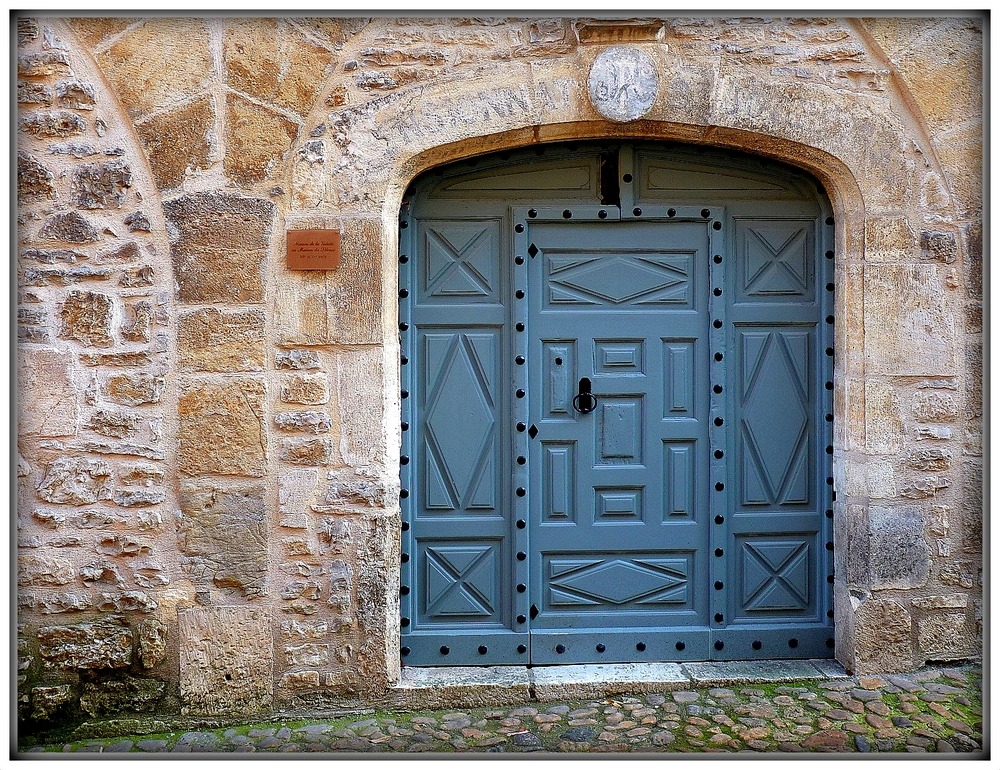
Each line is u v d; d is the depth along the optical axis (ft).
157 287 10.38
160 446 10.41
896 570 10.98
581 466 11.47
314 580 10.52
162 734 10.21
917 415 10.98
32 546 10.33
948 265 10.94
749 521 11.50
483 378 11.40
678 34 10.60
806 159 11.00
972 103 10.82
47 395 10.32
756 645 11.50
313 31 10.37
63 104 10.27
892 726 9.89
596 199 11.39
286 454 10.46
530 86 10.52
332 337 10.46
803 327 11.49
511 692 10.78
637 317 11.46
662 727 10.02
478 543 11.42
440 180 11.32
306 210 10.45
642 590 11.55
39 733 10.21
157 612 10.42
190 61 10.30
